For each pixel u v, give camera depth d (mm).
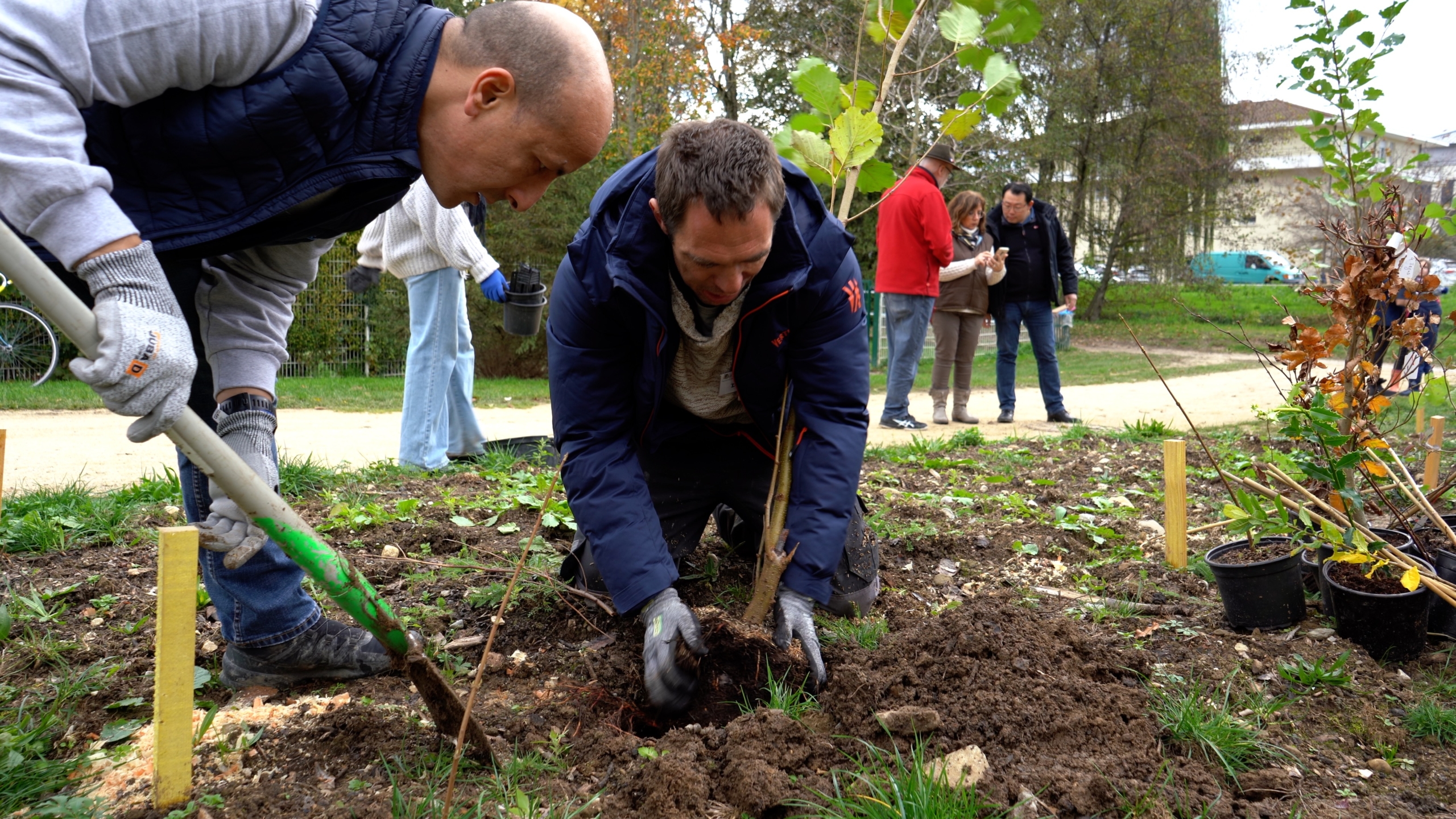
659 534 2572
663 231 2270
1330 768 2240
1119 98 25219
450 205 2064
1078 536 4180
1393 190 3328
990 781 2055
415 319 5164
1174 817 2023
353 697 2539
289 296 2467
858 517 3021
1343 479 2906
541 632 2980
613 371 2564
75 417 8195
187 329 1709
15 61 1555
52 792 2086
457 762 1860
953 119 3129
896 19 3092
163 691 1972
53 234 1585
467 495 4648
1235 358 16969
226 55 1707
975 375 14203
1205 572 3619
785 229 2340
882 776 2094
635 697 2574
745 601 3232
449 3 19562
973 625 2639
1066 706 2350
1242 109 24938
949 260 7609
